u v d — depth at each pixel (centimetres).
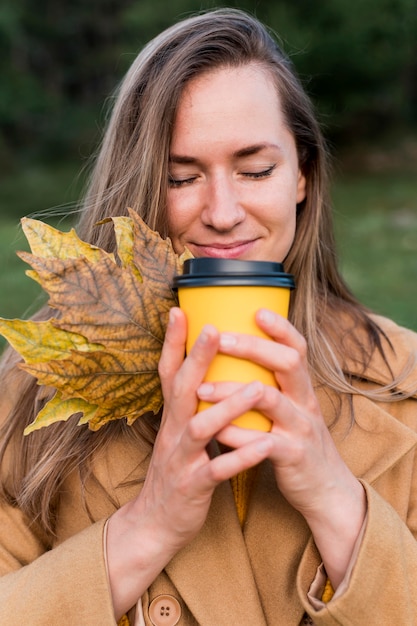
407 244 1050
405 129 2155
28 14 2377
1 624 137
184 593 146
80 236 185
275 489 154
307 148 178
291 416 121
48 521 162
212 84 149
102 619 134
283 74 164
